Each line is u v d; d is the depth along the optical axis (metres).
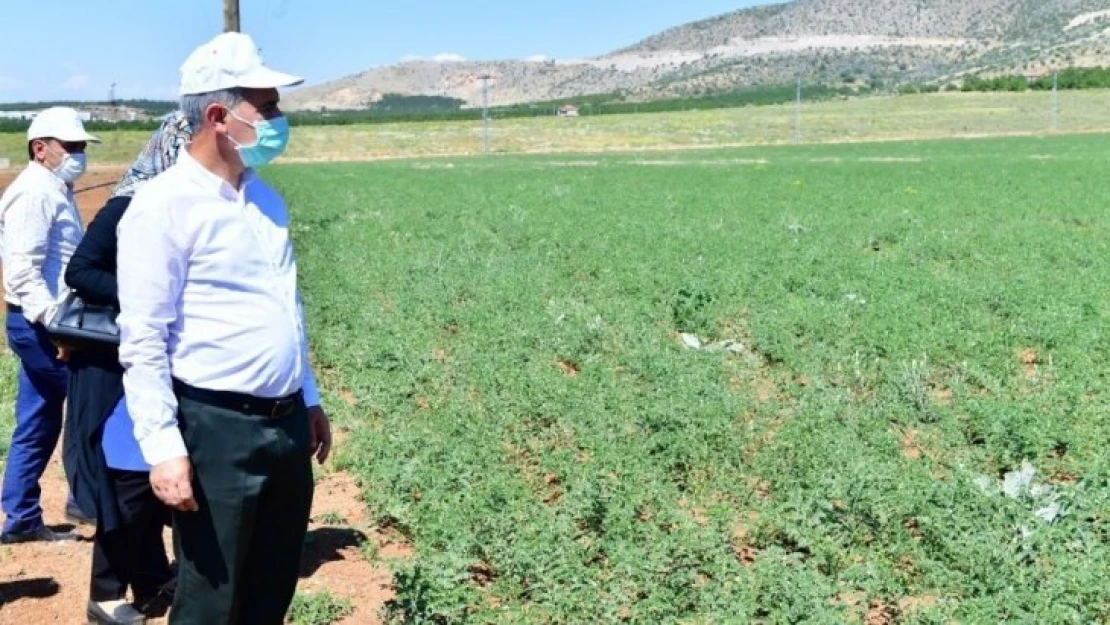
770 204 26.47
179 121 5.32
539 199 28.91
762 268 16.06
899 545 6.55
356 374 10.88
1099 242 18.61
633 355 11.12
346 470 8.57
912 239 19.17
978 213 23.59
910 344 11.32
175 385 4.31
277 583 4.69
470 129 80.88
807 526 6.75
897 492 7.03
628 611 5.84
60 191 6.41
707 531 6.64
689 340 12.11
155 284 4.13
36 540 7.09
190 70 4.17
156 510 5.48
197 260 4.20
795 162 47.25
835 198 27.73
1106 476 7.44
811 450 8.04
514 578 6.25
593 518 7.10
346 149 67.94
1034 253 17.23
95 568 5.70
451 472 7.77
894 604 5.93
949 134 73.56
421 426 9.18
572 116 96.56
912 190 29.11
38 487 7.05
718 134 75.94
